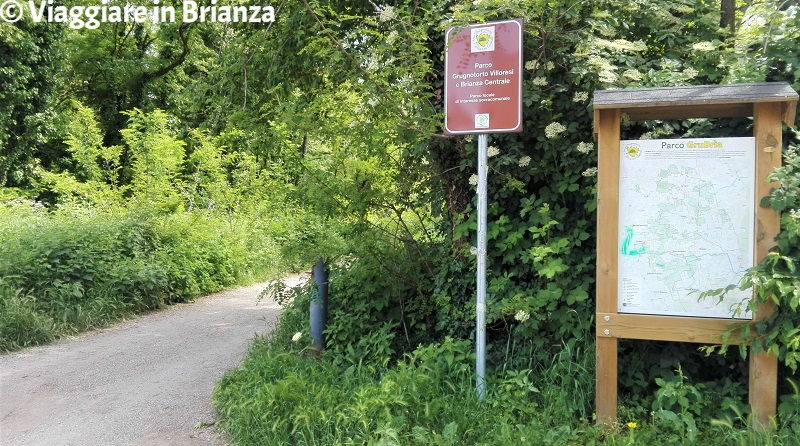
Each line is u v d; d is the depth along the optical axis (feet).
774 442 11.17
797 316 11.29
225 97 23.26
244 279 43.60
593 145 15.02
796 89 14.07
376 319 18.67
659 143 12.52
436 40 17.75
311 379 15.84
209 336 25.96
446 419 12.98
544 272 13.71
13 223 32.12
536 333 15.48
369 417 12.83
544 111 15.69
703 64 15.96
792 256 11.34
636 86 14.78
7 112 50.85
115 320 28.71
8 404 17.06
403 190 18.12
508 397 13.61
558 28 15.46
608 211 12.65
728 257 12.14
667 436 12.25
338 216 17.83
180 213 41.16
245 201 52.39
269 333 23.09
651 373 13.94
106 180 51.65
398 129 16.25
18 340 23.59
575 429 12.66
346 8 19.58
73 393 17.99
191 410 16.38
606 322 12.63
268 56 22.18
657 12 15.81
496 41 13.96
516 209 16.49
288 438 13.14
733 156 12.14
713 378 14.17
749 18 17.65
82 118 59.21
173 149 44.52
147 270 32.14
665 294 12.44
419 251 18.78
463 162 16.97
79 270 28.89
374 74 15.74
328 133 16.70
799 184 11.36
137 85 70.49
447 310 17.22
